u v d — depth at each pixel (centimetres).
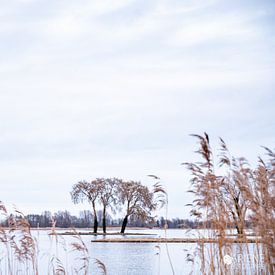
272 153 999
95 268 2252
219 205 1069
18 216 1299
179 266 2136
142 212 6725
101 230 9225
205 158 1027
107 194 7119
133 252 3322
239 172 1010
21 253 1289
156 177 1130
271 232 923
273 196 955
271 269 966
